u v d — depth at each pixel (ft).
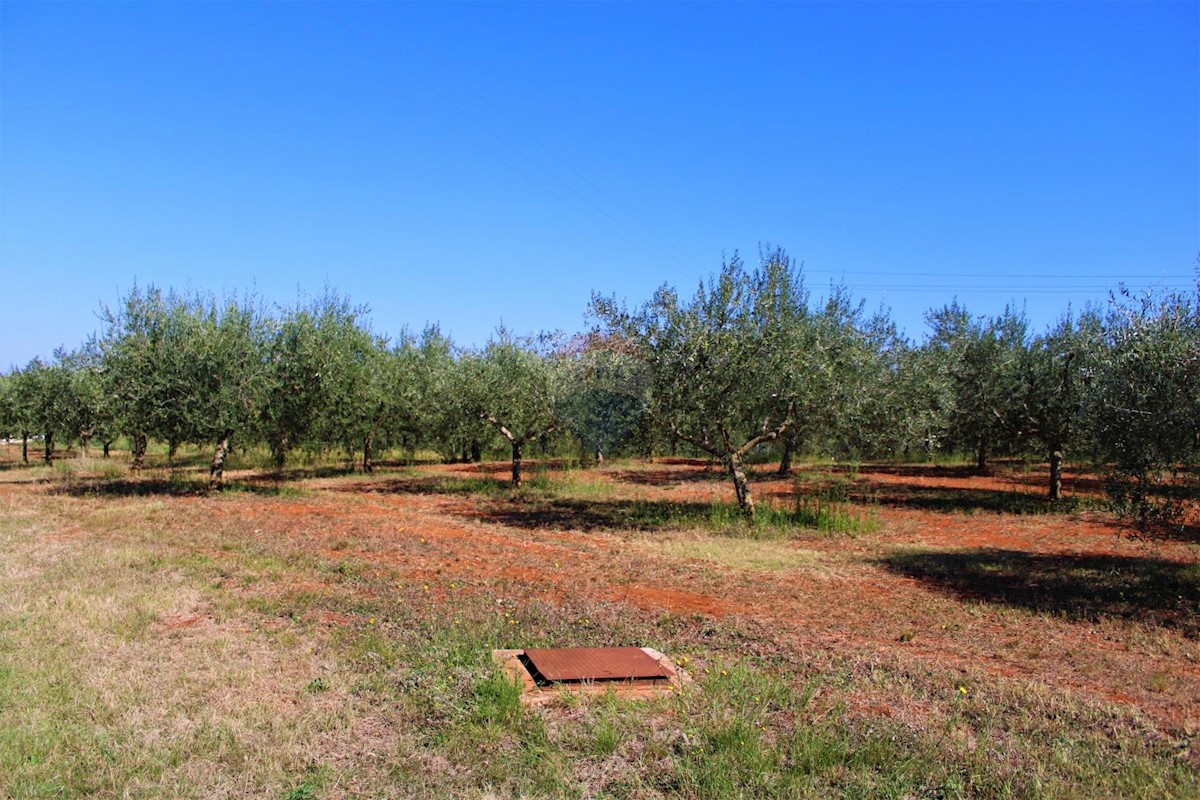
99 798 14.47
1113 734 18.08
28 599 29.17
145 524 50.26
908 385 52.44
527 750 16.62
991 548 44.55
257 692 20.01
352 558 39.47
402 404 92.07
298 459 107.34
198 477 84.79
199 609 28.53
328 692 20.13
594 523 53.93
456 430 82.17
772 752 16.52
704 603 31.09
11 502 61.05
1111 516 55.72
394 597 30.66
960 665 23.48
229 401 65.77
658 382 49.32
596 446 76.59
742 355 48.29
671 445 54.70
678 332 48.73
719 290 48.96
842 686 21.20
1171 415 30.76
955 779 15.42
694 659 23.61
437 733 17.54
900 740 17.33
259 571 35.45
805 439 54.19
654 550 43.14
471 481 81.71
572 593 32.09
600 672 21.24
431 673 21.33
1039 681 22.04
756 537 47.85
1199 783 15.38
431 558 40.14
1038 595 32.86
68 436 108.17
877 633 27.09
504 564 38.78
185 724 17.81
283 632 25.48
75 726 17.46
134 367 64.85
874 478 84.58
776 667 22.95
